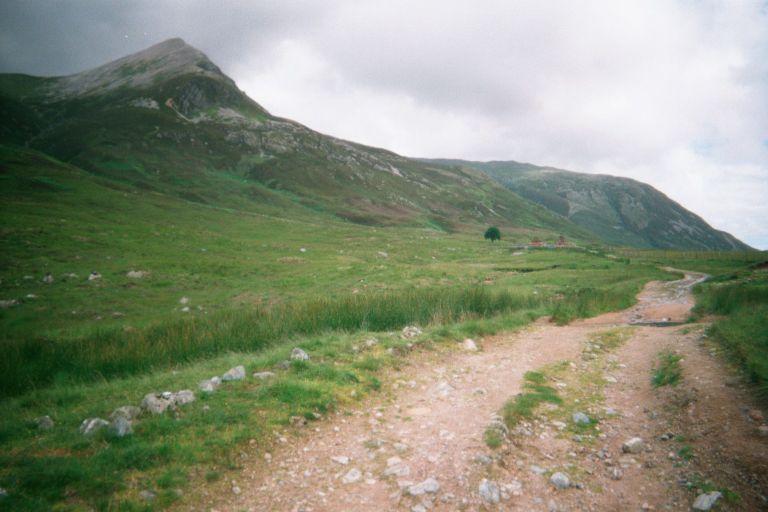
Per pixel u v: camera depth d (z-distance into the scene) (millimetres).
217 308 29219
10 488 5465
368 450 7191
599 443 7426
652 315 23031
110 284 33438
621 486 6020
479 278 43188
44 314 25656
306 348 12891
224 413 7891
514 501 5703
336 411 8727
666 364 11492
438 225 178250
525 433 7777
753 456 6008
